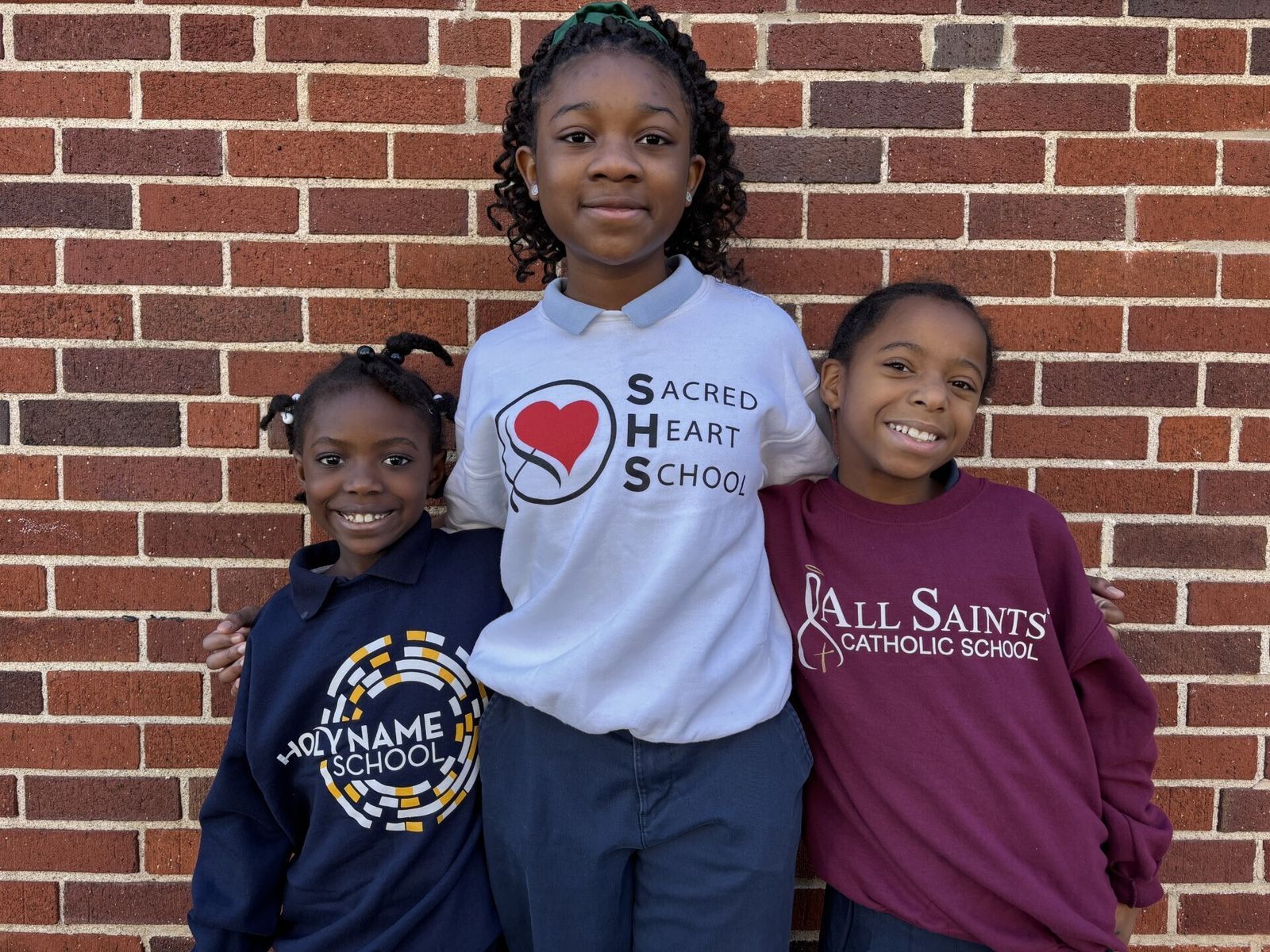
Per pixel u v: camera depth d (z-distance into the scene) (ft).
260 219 6.01
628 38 4.82
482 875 5.19
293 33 5.91
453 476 5.48
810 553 5.08
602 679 4.67
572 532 4.83
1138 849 4.90
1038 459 6.16
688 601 4.75
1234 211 6.04
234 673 5.46
